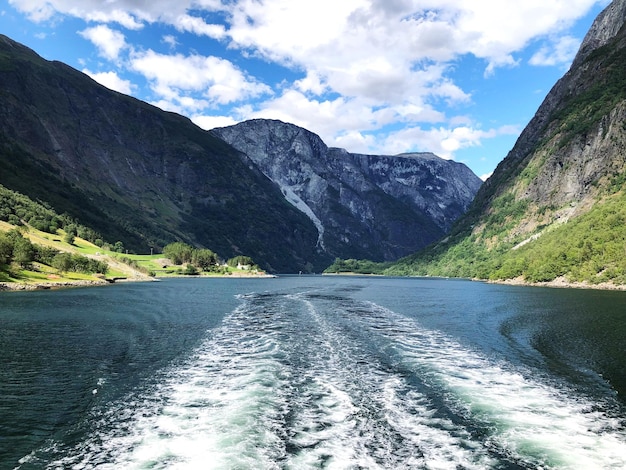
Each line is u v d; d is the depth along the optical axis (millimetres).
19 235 120688
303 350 33750
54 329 43750
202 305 69750
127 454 15797
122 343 36719
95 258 164750
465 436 17328
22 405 21422
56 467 15023
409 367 28391
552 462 15172
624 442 16938
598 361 30594
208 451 15852
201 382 24953
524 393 23141
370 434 17422
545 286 133750
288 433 17469
